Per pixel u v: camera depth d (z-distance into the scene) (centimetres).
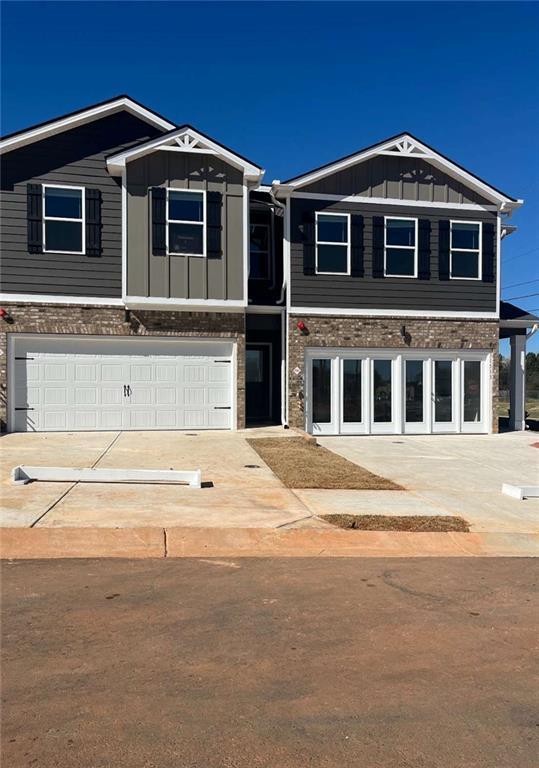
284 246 1581
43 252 1419
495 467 1136
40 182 1417
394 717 314
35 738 286
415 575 564
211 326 1512
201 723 302
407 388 1641
